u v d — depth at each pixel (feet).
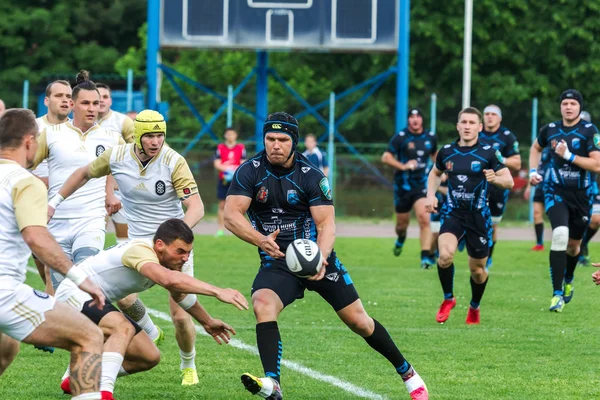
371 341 64.90
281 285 63.87
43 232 51.60
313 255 60.85
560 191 111.86
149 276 56.08
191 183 71.46
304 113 264.31
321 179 64.28
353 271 145.59
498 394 67.51
